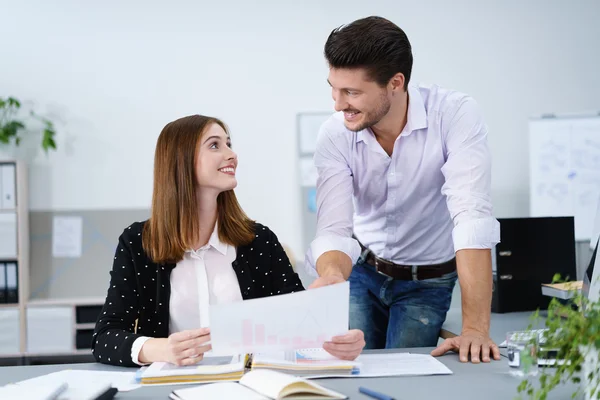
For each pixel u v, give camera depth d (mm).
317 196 2111
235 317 1418
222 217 1896
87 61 5184
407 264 2229
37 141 5168
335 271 1777
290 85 5246
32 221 5176
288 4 5238
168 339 1565
